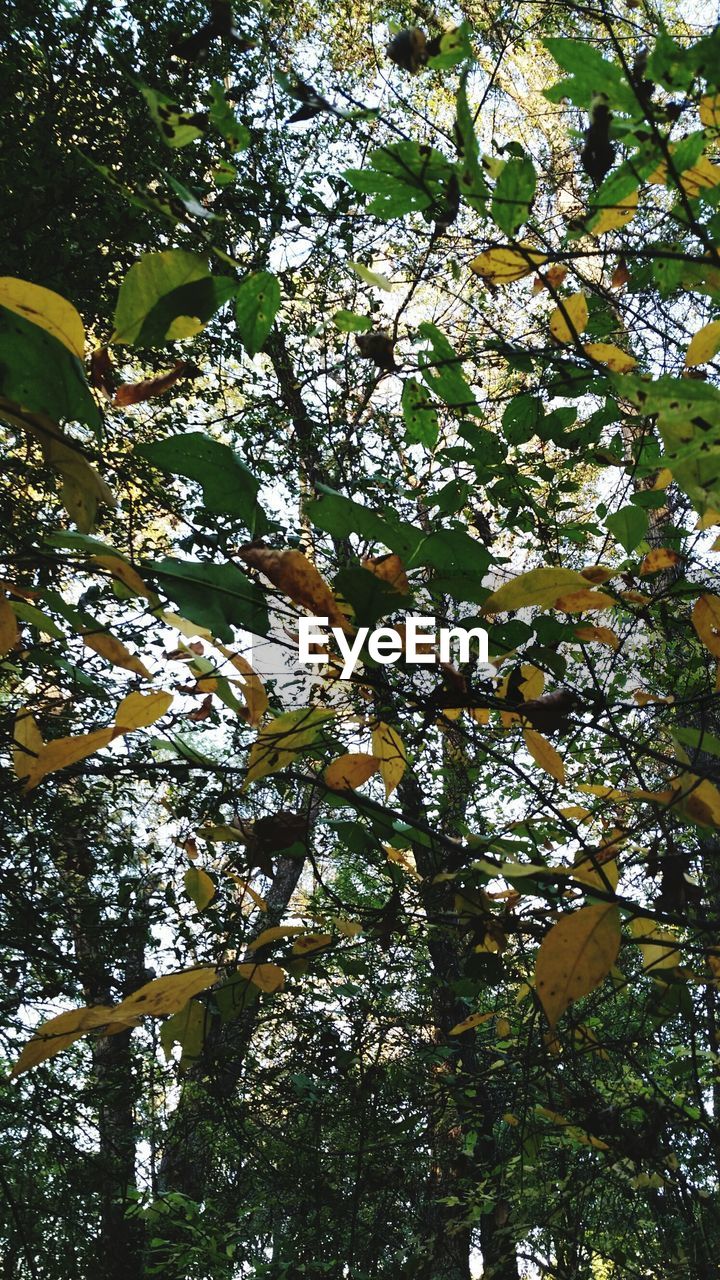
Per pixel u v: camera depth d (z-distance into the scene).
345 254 2.75
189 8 3.27
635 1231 2.63
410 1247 3.65
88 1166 3.65
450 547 0.67
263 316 0.55
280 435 3.70
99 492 0.52
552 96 0.55
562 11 1.71
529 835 0.83
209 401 4.13
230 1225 3.74
